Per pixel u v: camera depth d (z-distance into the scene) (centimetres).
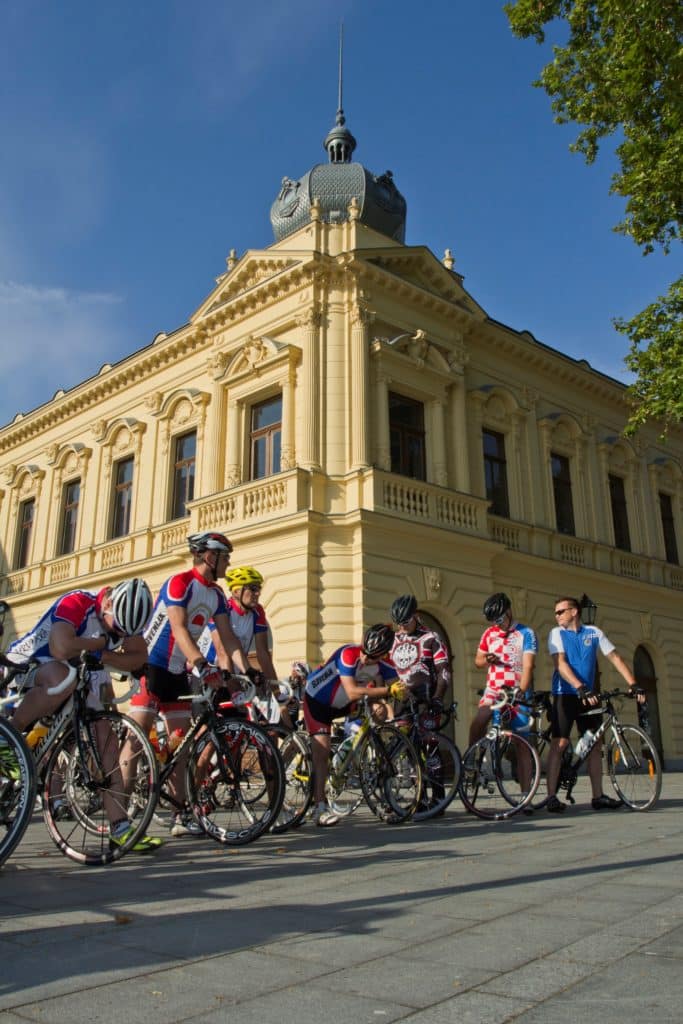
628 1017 214
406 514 1542
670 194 1271
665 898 359
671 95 1239
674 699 2180
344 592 1458
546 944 285
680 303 1331
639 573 2209
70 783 492
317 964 265
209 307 1878
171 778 582
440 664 782
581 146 1405
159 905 355
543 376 2078
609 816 704
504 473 1914
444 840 559
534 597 1838
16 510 2511
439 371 1728
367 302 1638
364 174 1942
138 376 2125
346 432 1574
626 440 2300
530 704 759
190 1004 230
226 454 1753
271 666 706
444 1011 221
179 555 1766
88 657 486
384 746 691
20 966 266
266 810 543
